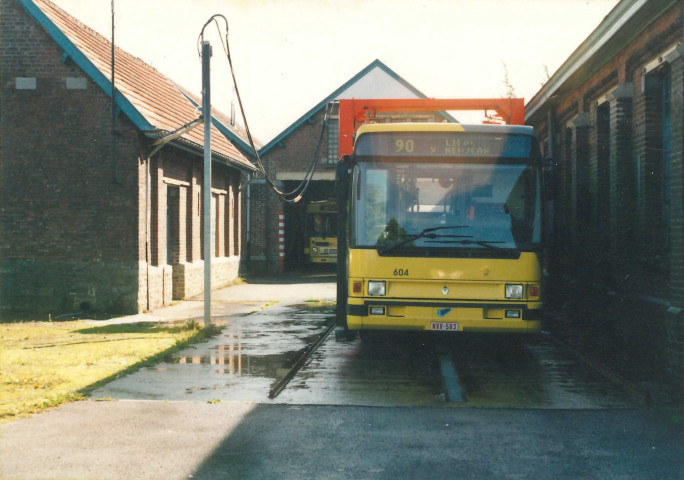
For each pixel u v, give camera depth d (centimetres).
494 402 730
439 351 1052
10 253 1571
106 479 488
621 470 511
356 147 905
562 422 646
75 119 1548
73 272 1559
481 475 499
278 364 949
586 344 1114
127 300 1552
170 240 1906
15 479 487
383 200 894
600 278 1203
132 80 1792
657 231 1022
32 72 1553
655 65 985
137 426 628
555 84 1452
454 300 874
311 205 3638
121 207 1548
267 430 616
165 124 1675
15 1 1547
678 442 582
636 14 964
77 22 1792
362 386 810
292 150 3228
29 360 957
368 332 1052
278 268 3225
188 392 773
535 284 877
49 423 637
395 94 3347
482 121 1307
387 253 880
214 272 2295
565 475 500
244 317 1516
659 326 898
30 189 1565
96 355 1002
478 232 882
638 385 805
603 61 1214
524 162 899
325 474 500
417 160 898
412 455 545
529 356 1016
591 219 1343
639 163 1065
